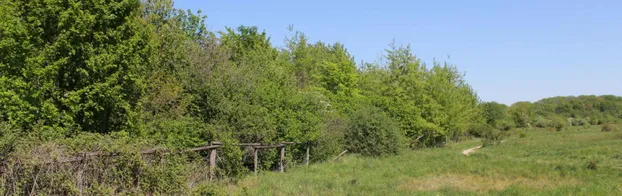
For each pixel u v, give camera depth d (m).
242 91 19.66
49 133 11.65
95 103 13.74
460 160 26.00
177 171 11.67
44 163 8.76
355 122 30.20
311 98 24.66
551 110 115.12
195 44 21.48
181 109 17.19
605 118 99.50
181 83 18.39
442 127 42.72
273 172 19.56
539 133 62.03
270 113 20.56
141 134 14.78
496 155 31.30
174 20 23.14
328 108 29.80
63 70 13.59
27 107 12.37
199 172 13.62
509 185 16.06
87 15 13.55
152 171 10.79
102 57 13.76
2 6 12.80
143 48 15.55
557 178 18.05
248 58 27.89
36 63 12.60
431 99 41.94
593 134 52.09
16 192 8.30
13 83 12.32
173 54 19.22
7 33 12.38
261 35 37.97
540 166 22.30
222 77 19.23
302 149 23.61
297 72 43.84
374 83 43.94
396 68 43.47
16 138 8.92
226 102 18.14
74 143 9.76
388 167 22.25
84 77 13.69
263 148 19.42
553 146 36.72
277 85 23.94
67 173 9.10
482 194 14.23
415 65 43.03
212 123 17.62
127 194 10.10
